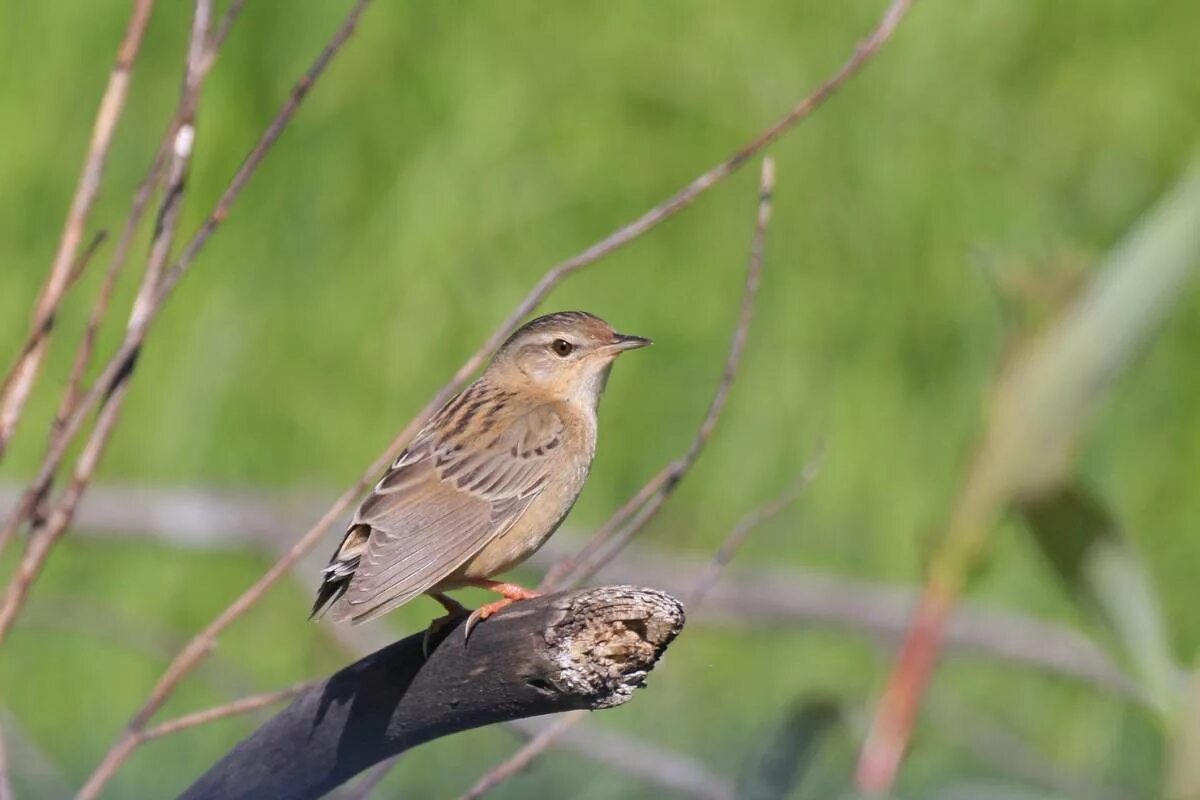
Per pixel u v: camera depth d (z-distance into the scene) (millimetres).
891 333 15031
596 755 10250
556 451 8453
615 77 15938
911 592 13477
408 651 6125
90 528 13312
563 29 16156
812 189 15625
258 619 13656
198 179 15016
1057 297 4488
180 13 15586
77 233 6977
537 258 15188
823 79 16031
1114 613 4789
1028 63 16516
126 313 14289
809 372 14844
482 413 8453
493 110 15648
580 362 8930
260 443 14320
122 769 12414
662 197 15531
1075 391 4426
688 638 13602
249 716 12773
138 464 14164
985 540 4508
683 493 14484
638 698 12984
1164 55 16656
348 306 14805
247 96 15438
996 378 4539
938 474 14320
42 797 11102
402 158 15508
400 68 15812
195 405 14344
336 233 15172
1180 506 14562
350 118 15562
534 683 5727
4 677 13305
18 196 14875
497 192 15375
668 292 15203
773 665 13688
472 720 6059
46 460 6707
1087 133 16188
